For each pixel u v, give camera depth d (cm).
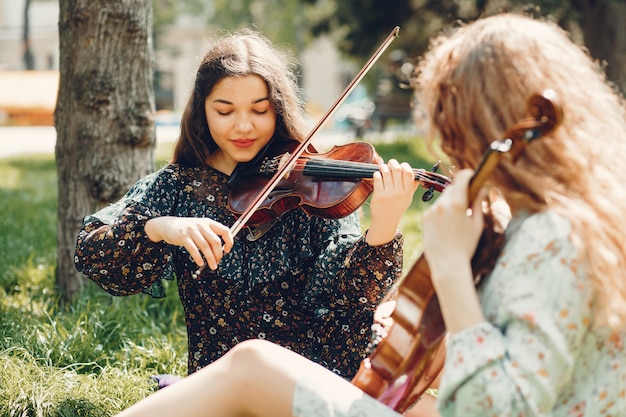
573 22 1460
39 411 295
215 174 286
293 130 294
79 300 427
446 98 192
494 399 171
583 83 189
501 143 177
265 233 276
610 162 187
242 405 203
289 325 275
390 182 252
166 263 271
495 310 180
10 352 348
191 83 290
